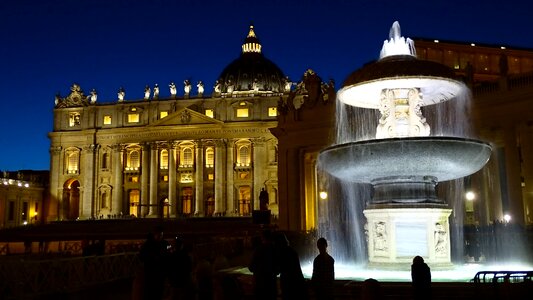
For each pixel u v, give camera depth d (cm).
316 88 3606
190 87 9794
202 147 9431
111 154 9888
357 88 1550
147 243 1143
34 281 1571
